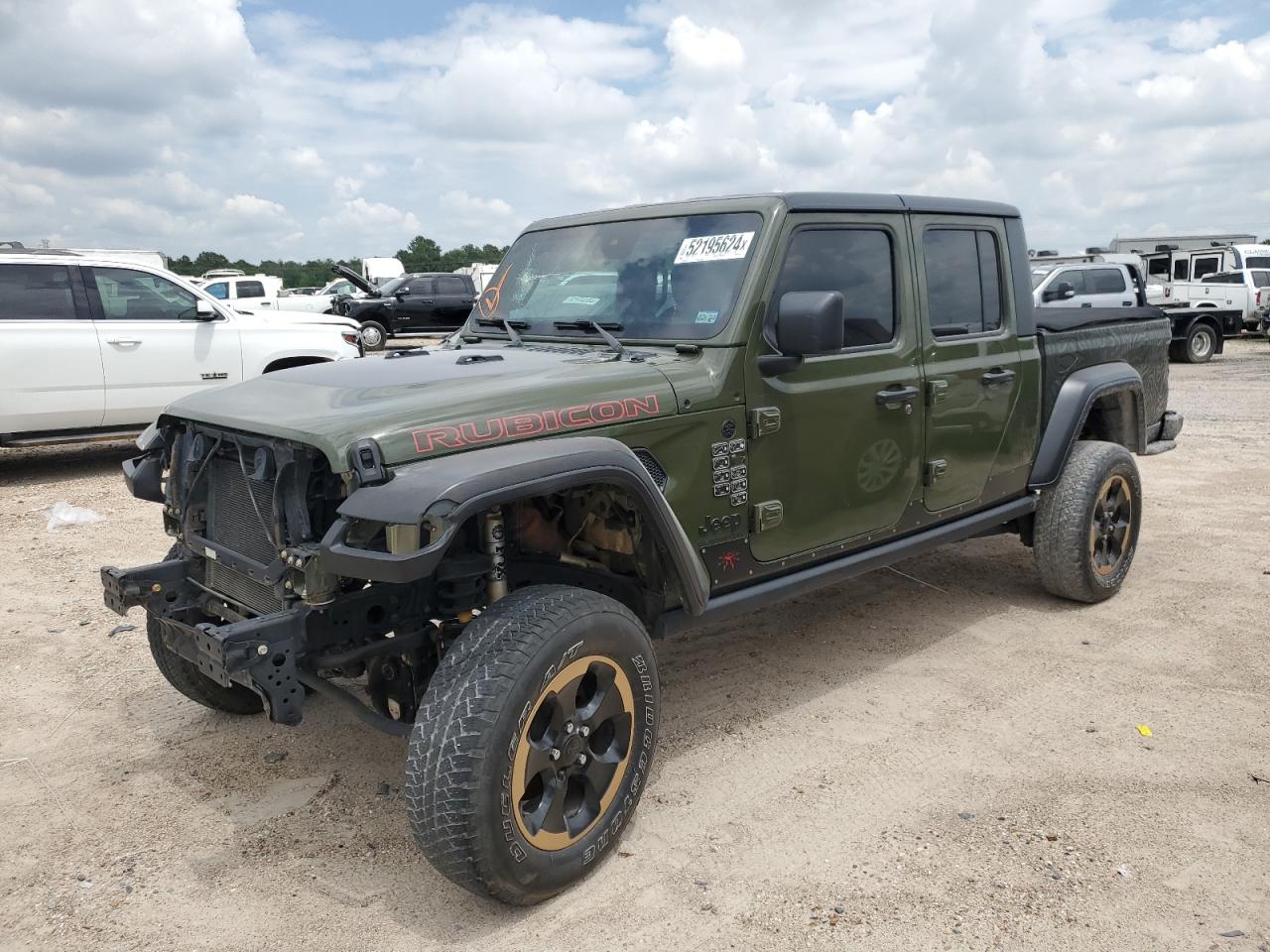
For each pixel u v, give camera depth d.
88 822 3.31
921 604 5.38
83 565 6.23
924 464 4.25
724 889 2.88
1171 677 4.31
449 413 2.81
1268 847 3.03
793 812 3.28
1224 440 9.97
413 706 3.16
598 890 2.89
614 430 3.09
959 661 4.55
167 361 9.19
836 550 3.96
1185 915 2.71
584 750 2.84
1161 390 6.04
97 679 4.49
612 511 3.24
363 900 2.86
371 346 23.64
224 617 3.22
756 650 4.76
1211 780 3.43
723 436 3.42
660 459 3.25
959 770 3.54
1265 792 3.35
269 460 2.83
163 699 4.28
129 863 3.07
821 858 3.02
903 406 4.08
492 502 2.55
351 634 2.89
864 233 3.98
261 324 9.84
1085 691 4.19
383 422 2.69
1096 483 4.98
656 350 3.58
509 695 2.55
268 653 2.67
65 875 3.01
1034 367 4.82
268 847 3.15
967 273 4.50
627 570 3.37
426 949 2.64
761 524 3.57
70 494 8.40
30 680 4.47
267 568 2.86
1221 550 6.21
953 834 3.13
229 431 2.99
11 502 8.08
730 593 3.58
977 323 4.56
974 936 2.64
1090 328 5.28
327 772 3.64
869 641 4.84
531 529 3.33
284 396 3.09
